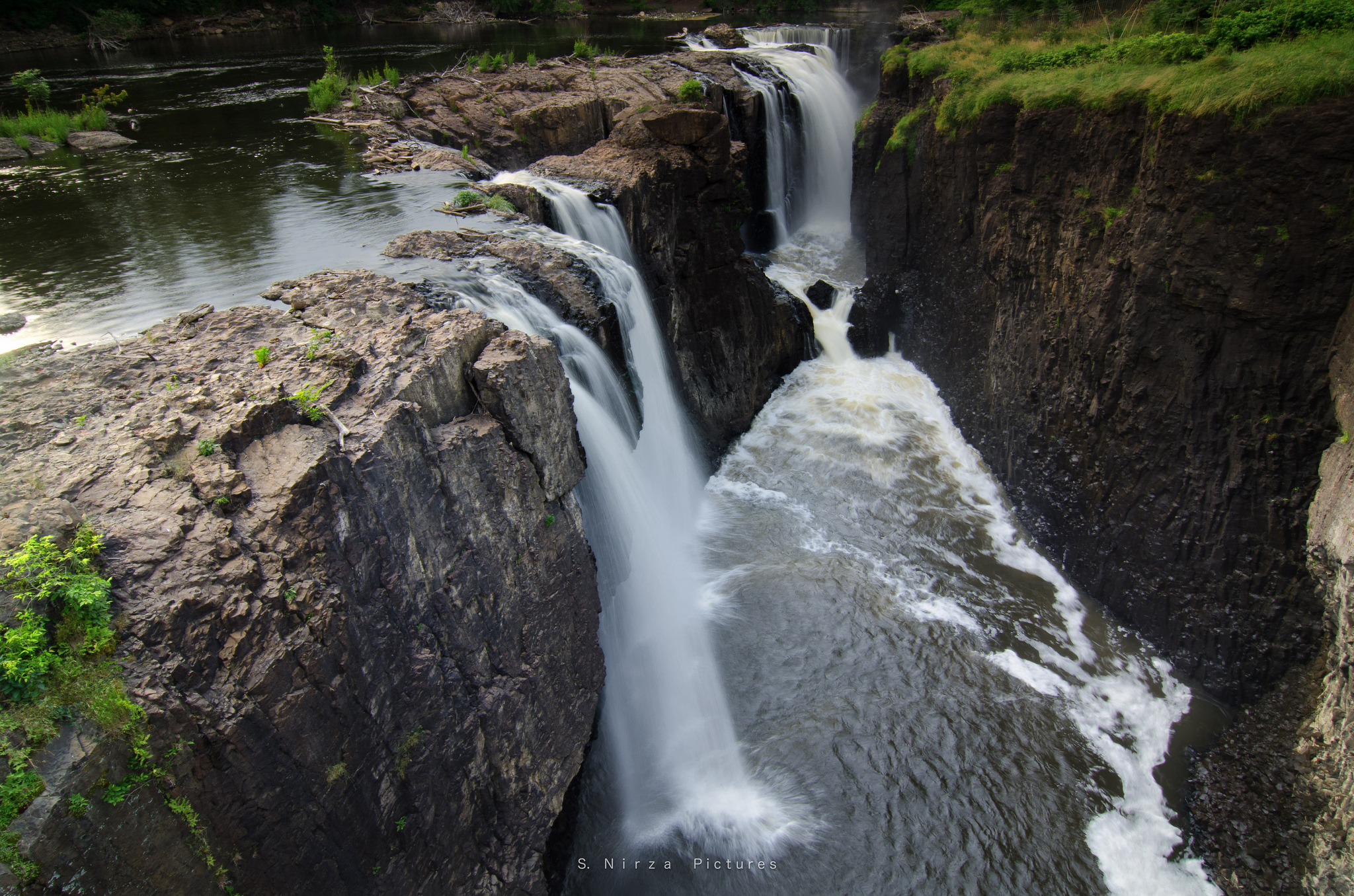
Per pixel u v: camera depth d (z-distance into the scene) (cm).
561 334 1476
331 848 838
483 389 1084
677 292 2241
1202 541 1627
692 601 1789
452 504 1014
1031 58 2344
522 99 3127
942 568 1953
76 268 1605
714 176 2370
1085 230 1845
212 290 1484
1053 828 1386
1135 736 1550
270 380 985
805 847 1340
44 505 766
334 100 3164
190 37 5712
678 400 2177
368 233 1795
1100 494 1833
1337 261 1384
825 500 2189
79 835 620
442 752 979
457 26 6650
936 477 2288
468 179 2286
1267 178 1423
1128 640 1758
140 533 770
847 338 2908
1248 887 1295
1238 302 1500
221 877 738
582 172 2191
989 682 1642
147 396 965
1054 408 1977
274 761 772
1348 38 1478
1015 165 2075
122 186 2223
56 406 941
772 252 3444
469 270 1548
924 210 2747
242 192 2155
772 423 2539
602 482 1497
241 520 812
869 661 1667
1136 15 2450
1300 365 1465
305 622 808
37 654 666
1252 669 1559
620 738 1471
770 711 1564
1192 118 1509
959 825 1382
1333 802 1255
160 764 682
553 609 1193
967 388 2447
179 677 712
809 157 3672
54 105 3344
